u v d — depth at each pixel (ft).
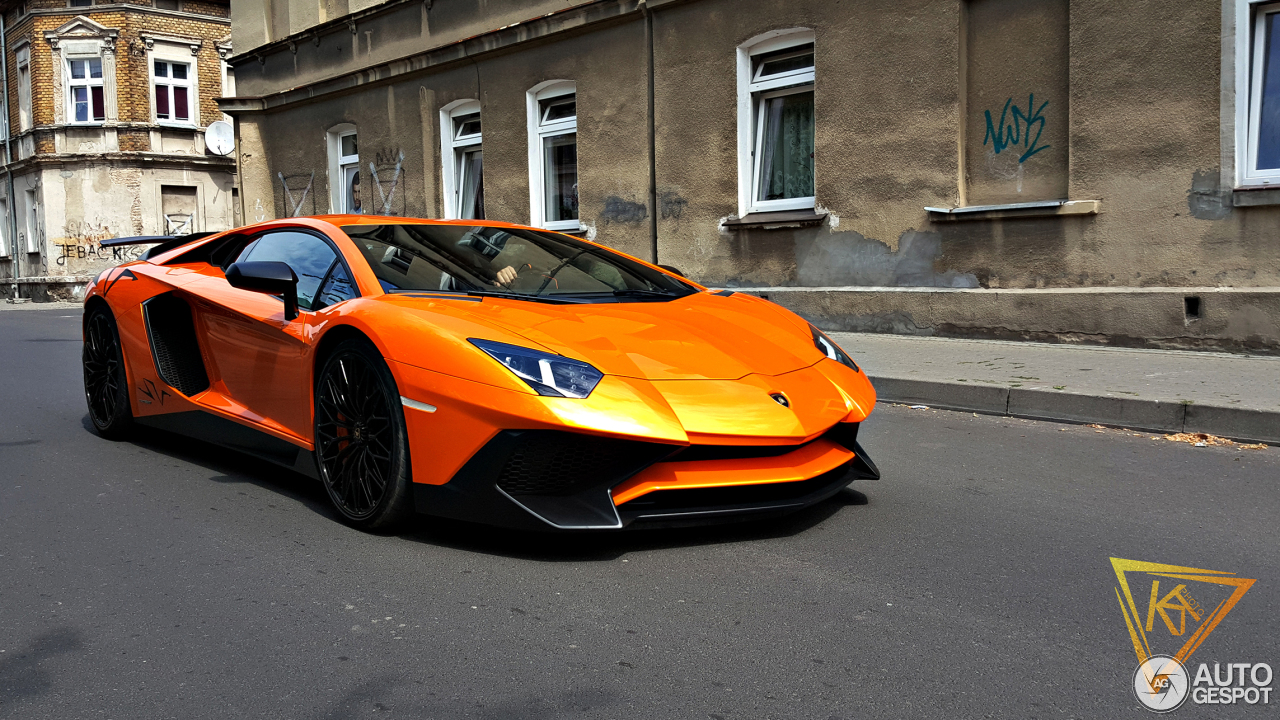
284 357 11.34
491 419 8.76
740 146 30.01
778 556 9.37
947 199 25.32
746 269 30.19
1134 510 11.21
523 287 11.51
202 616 7.88
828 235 28.02
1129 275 22.45
